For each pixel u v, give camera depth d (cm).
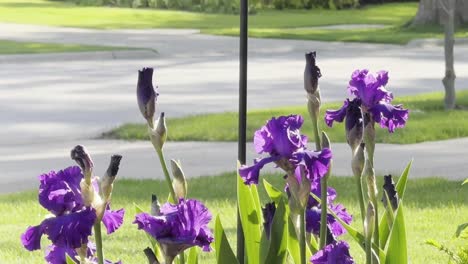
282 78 2266
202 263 743
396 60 2766
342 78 2273
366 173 340
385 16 5138
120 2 5462
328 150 317
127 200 981
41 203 310
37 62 2709
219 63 2678
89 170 303
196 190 1036
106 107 1753
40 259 758
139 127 1476
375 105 373
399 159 1252
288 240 372
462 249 511
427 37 3438
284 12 5350
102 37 3594
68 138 1438
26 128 1521
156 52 2927
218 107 1758
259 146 323
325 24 4459
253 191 390
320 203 385
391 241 349
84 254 345
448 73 1667
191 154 1294
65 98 1881
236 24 4422
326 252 332
